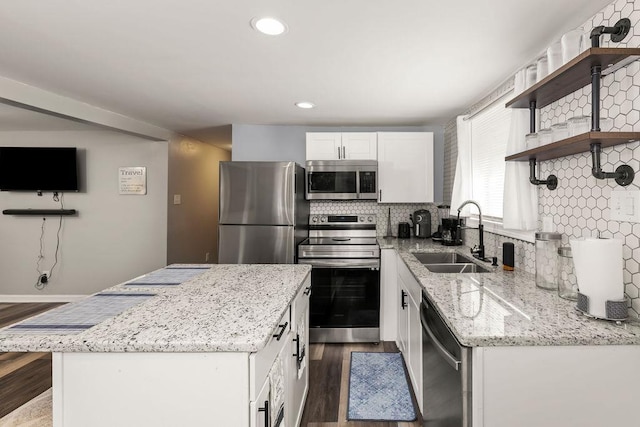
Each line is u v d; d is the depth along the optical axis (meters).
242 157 3.68
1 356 2.72
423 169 3.32
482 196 2.64
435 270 2.29
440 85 2.36
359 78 2.25
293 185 2.98
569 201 1.58
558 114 1.66
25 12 1.48
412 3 1.39
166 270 1.95
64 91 2.57
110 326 1.05
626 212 1.25
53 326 1.05
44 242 4.18
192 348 0.93
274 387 1.14
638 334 1.03
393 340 3.01
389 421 1.92
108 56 1.94
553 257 1.55
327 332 2.98
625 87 1.24
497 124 2.39
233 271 1.92
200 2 1.40
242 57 1.94
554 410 1.04
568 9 1.41
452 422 1.18
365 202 3.69
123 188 4.10
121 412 0.95
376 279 2.97
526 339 1.03
